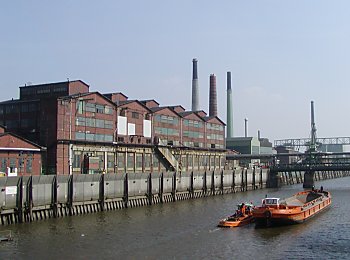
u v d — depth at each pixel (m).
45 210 59.44
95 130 83.19
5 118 83.12
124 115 90.56
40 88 87.00
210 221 59.00
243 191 115.62
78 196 64.56
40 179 58.38
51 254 39.78
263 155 141.62
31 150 71.94
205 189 99.56
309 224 56.78
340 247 43.44
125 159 90.06
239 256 39.81
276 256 39.88
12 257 38.62
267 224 54.16
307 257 39.50
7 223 54.28
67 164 77.12
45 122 77.50
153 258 38.91
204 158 118.12
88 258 38.62
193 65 176.12
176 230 51.94
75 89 85.19
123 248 42.38
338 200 87.56
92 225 54.84
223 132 128.62
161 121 102.12
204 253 40.78
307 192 79.19
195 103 174.62
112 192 71.12
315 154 138.62
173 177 87.38
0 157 66.31
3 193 53.47
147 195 79.44
